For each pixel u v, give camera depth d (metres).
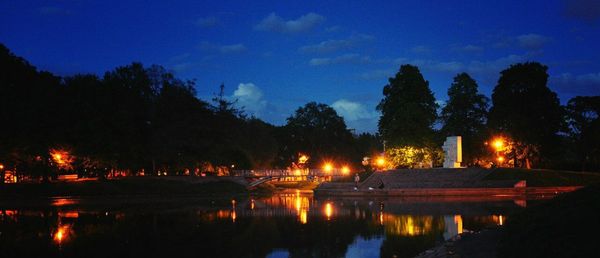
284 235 40.91
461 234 32.88
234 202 76.06
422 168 88.62
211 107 101.25
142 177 93.88
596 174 85.88
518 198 73.81
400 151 92.00
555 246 19.50
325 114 159.25
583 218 21.86
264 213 57.34
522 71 91.94
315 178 126.31
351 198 81.56
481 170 85.12
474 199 72.94
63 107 82.94
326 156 154.00
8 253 34.66
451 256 25.69
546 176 83.50
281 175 113.69
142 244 37.62
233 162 115.44
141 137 92.56
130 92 93.56
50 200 77.12
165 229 44.97
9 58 83.06
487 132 96.44
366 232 41.47
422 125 92.12
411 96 95.06
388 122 96.75
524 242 21.92
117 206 68.81
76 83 91.56
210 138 97.75
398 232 41.06
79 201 77.00
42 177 88.50
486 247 26.03
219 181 99.44
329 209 61.03
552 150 92.06
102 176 93.81
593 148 96.25
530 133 89.19
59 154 81.25
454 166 90.19
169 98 94.38
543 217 24.41
